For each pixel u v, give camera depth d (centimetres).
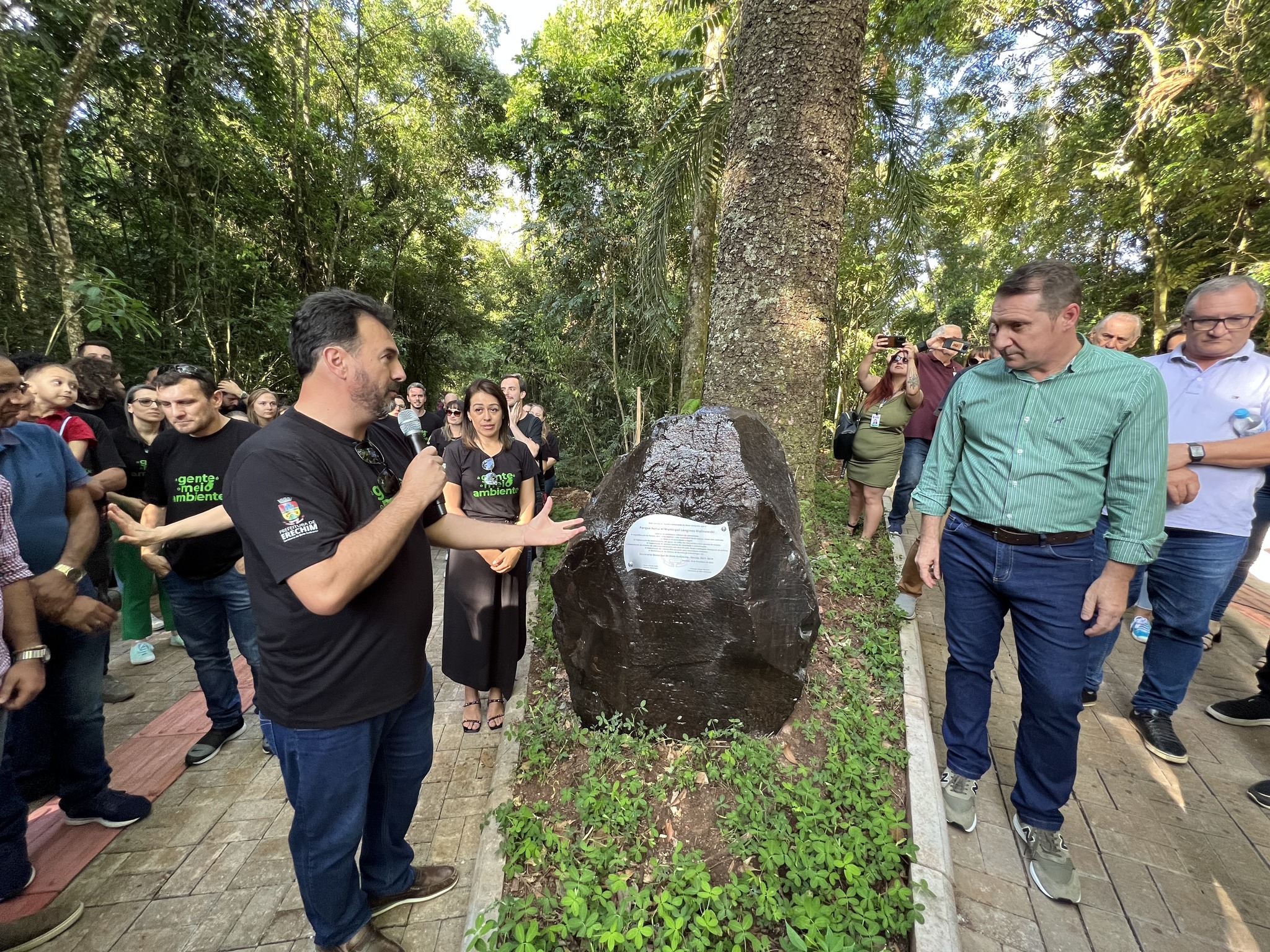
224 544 274
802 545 262
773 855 196
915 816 228
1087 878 221
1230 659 375
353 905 184
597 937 173
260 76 781
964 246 1383
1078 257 1224
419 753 198
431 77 1282
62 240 527
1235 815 250
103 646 246
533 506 325
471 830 250
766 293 411
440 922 209
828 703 286
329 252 1041
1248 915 206
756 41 406
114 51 625
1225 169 805
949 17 920
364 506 164
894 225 691
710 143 696
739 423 268
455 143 1348
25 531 206
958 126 1192
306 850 169
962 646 240
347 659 160
